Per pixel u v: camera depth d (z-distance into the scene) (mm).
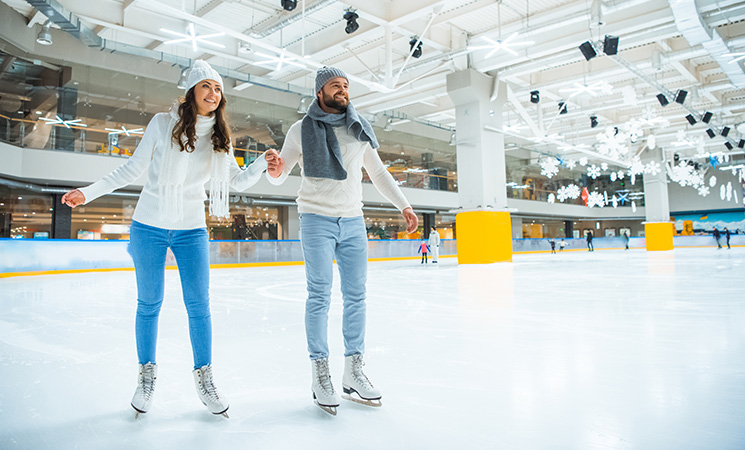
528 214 25594
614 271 8406
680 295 4477
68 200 1434
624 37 10320
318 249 1598
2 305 4582
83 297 5371
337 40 10883
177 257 1568
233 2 9828
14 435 1328
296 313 3846
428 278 7715
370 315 3580
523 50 11102
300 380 1871
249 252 14281
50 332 3070
